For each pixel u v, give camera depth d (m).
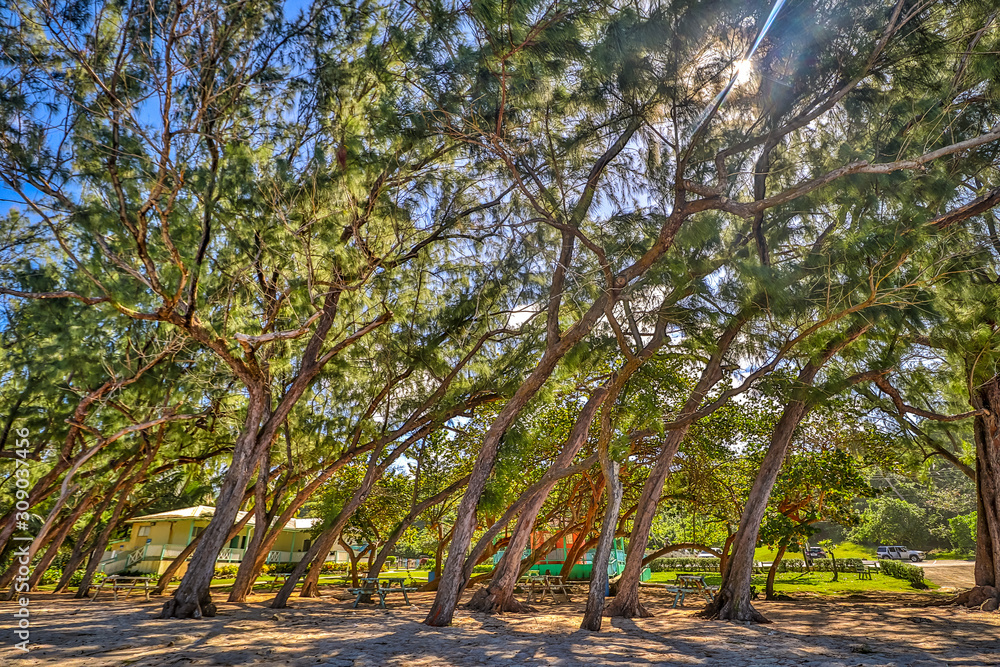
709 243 10.10
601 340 11.91
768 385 10.92
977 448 14.31
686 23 7.54
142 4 8.84
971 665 6.93
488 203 12.08
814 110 9.14
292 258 10.29
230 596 14.45
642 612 12.32
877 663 7.00
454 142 10.19
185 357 13.30
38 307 11.48
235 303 10.79
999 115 9.49
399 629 9.62
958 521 47.25
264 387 12.01
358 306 11.51
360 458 19.53
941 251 7.95
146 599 15.16
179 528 29.70
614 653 7.65
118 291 8.73
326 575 34.00
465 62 8.32
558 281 11.71
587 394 16.62
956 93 8.72
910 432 14.62
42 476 15.01
